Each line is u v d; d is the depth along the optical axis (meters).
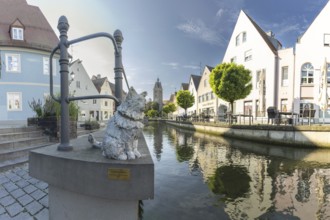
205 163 10.02
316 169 8.83
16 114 21.00
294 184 7.04
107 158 2.31
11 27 21.17
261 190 6.49
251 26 25.58
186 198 5.87
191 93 47.69
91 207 2.35
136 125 2.32
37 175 2.69
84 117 39.69
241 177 7.79
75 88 37.84
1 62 20.64
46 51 22.33
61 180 2.37
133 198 2.04
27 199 3.75
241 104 26.45
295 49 21.86
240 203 5.59
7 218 3.22
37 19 24.48
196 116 33.06
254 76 24.88
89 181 2.16
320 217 4.86
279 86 22.66
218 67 21.83
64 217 2.55
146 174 2.04
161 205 5.43
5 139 7.01
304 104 21.41
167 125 46.78
